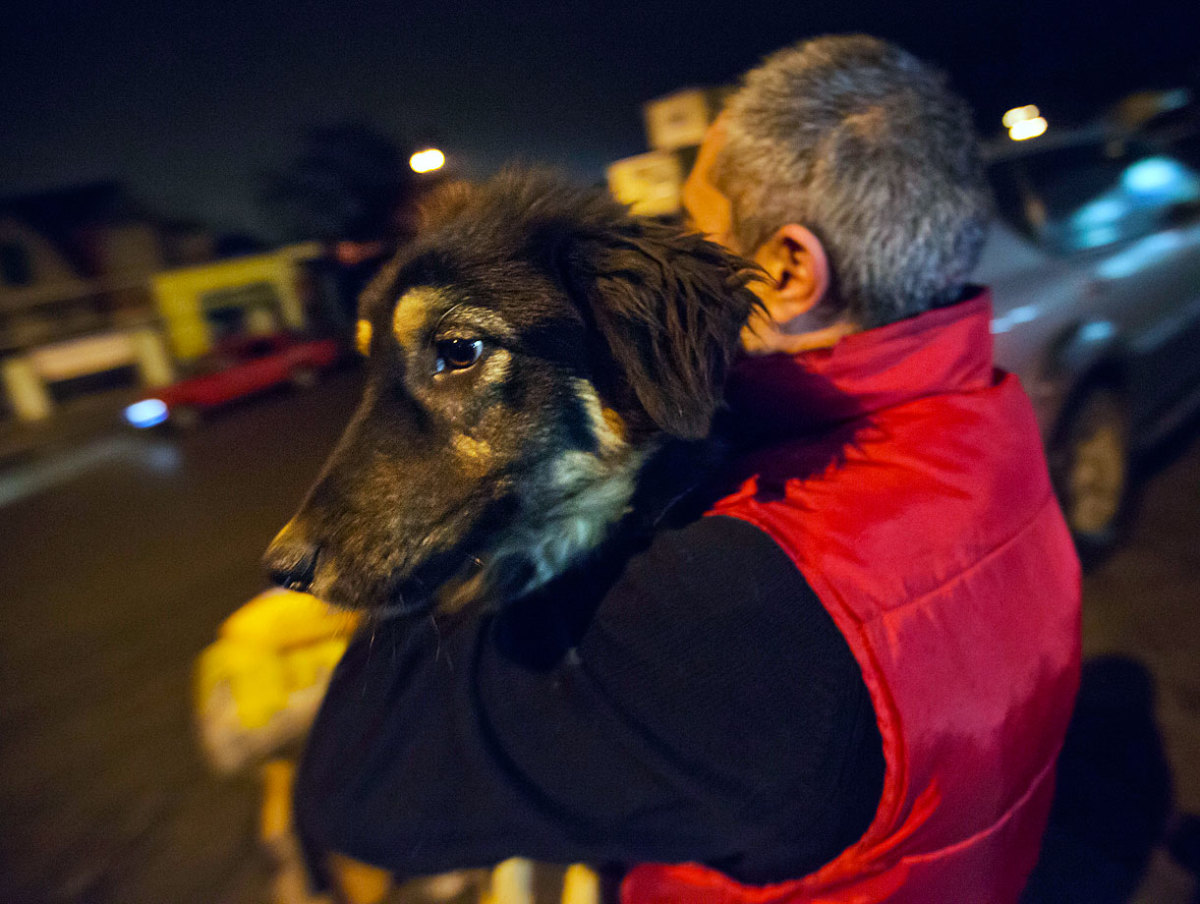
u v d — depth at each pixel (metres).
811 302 0.96
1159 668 2.71
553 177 1.11
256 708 1.47
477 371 0.99
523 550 0.98
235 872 2.51
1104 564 3.41
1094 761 2.38
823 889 0.80
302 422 12.74
